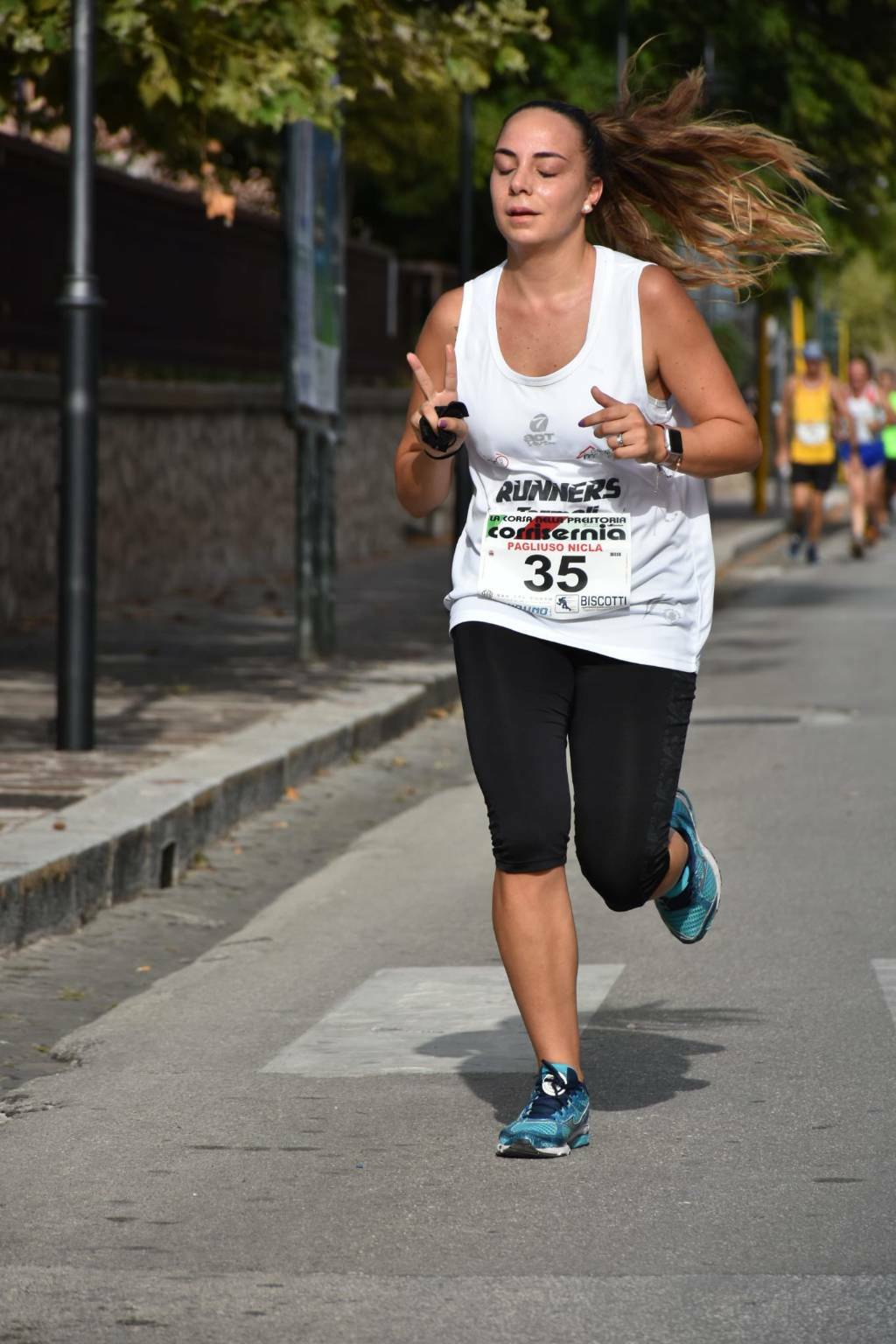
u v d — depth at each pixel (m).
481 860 17.86
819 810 19.48
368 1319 8.02
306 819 19.81
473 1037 12.27
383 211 63.44
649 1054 11.77
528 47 53.16
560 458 9.98
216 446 41.66
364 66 24.34
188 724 22.33
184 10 21.44
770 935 14.66
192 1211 9.30
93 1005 13.39
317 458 28.59
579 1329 7.87
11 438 32.09
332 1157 10.05
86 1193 9.59
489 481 10.19
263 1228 9.05
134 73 23.25
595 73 53.78
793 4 56.59
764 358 72.56
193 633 32.22
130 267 37.34
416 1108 10.85
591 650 9.98
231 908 16.38
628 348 9.84
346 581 43.16
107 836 15.91
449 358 9.91
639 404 9.89
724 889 16.20
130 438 37.19
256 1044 12.23
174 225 39.28
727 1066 11.49
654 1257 8.62
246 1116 10.77
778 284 62.00
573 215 9.84
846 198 59.88
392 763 23.08
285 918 15.78
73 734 20.25
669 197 10.62
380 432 53.41
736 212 10.57
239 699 24.55
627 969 13.81
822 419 53.00
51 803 17.36
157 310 38.56
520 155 9.80
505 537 10.09
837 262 61.25
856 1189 9.41
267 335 44.62
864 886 16.20
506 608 10.05
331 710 23.81
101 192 35.84
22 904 14.57
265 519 45.00
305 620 28.52
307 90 22.11
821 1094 10.92
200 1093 11.23
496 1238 8.88
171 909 16.14
